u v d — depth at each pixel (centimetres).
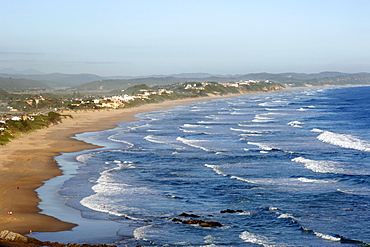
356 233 3353
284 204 4166
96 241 3183
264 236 3316
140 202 4278
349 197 4350
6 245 2867
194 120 13800
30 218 3728
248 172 5625
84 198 4412
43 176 5512
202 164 6250
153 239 3238
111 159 6744
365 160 6288
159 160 6606
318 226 3522
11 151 7506
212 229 3475
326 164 6025
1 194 4562
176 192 4681
